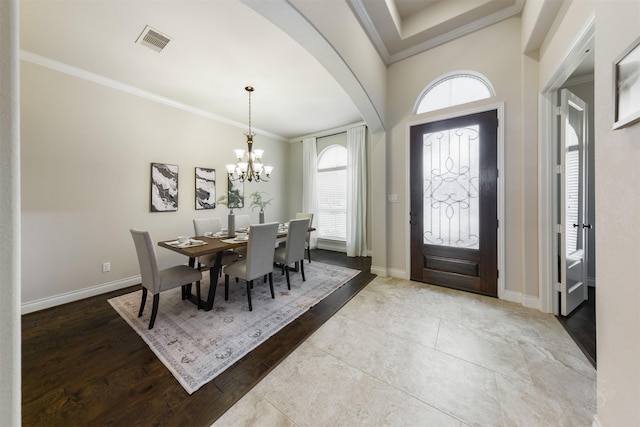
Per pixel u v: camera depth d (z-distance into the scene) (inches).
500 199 103.6
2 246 19.1
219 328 84.3
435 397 55.2
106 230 118.4
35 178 99.1
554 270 91.5
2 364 19.5
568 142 90.3
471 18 103.3
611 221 40.9
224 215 174.4
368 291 116.0
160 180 137.9
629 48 34.6
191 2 75.5
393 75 131.6
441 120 117.5
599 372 44.3
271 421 49.6
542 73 89.2
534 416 50.2
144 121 131.7
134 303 104.6
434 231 121.8
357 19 97.3
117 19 81.4
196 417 50.6
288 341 76.7
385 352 70.8
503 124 102.0
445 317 90.4
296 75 117.6
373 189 141.0
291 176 235.9
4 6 18.8
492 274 107.3
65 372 63.4
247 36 90.6
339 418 50.2
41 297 100.3
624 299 37.9
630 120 34.3
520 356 68.3
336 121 186.2
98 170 115.6
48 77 101.4
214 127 167.8
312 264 167.3
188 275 94.9
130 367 65.2
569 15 68.3
